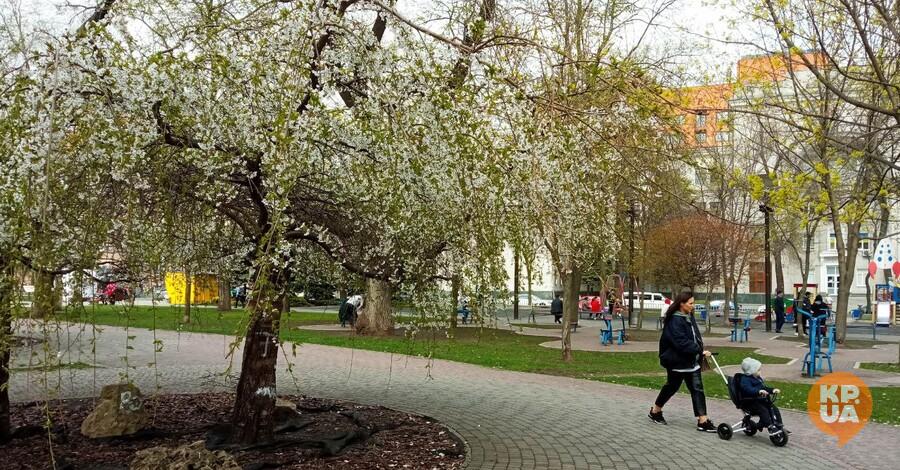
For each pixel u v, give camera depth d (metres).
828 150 11.04
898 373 13.87
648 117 5.83
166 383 10.94
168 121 4.81
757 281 47.59
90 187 4.80
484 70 4.91
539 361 15.02
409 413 8.55
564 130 5.15
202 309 23.94
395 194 5.07
